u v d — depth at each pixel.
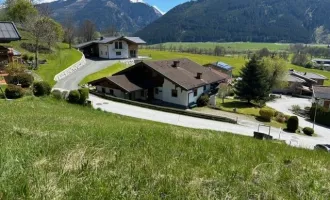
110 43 80.50
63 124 11.62
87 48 85.75
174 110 37.66
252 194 4.71
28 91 30.38
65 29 94.44
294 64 141.50
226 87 55.53
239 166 6.25
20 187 3.94
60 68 53.56
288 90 85.56
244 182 5.13
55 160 5.22
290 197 4.81
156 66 46.69
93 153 5.79
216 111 44.78
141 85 45.31
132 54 86.88
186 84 44.38
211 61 109.06
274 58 77.00
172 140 8.83
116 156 5.81
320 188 5.29
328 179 6.01
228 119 37.00
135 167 5.35
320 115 49.66
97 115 25.11
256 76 55.78
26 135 7.57
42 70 49.25
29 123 10.93
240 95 56.69
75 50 80.88
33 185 4.05
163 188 4.59
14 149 5.58
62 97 32.81
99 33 129.50
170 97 45.47
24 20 68.25
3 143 6.23
